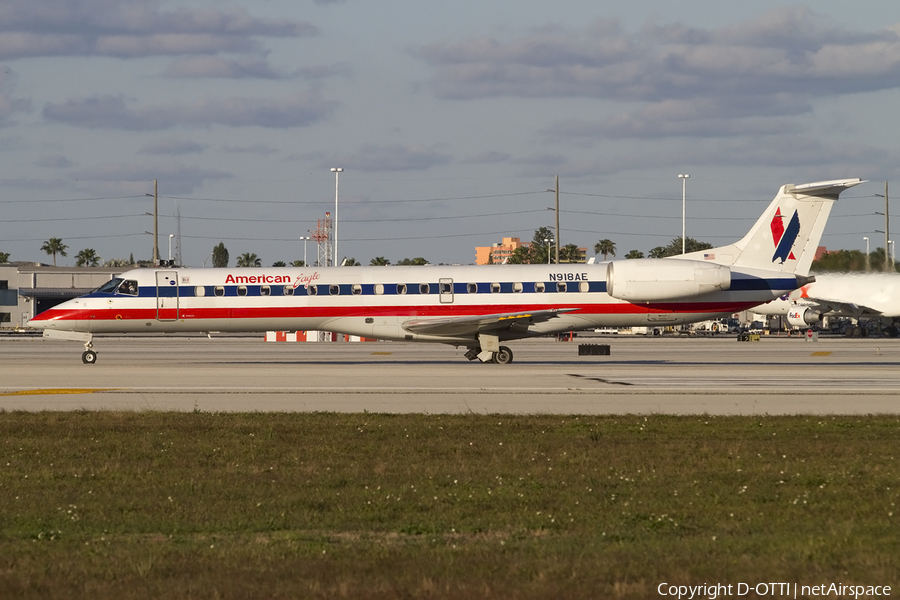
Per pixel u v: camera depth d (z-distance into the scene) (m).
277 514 42.47
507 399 93.00
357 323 140.50
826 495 46.56
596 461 56.62
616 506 44.03
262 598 29.02
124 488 48.81
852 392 99.19
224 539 37.53
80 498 46.12
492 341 142.38
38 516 42.12
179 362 150.62
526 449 61.12
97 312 138.88
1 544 36.75
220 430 70.38
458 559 33.59
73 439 66.12
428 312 140.88
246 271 142.12
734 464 55.53
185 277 141.00
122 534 38.62
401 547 35.75
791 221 142.25
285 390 101.62
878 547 35.25
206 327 141.50
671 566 32.44
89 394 98.00
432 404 89.06
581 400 92.06
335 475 52.47
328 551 34.97
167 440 65.56
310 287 140.50
